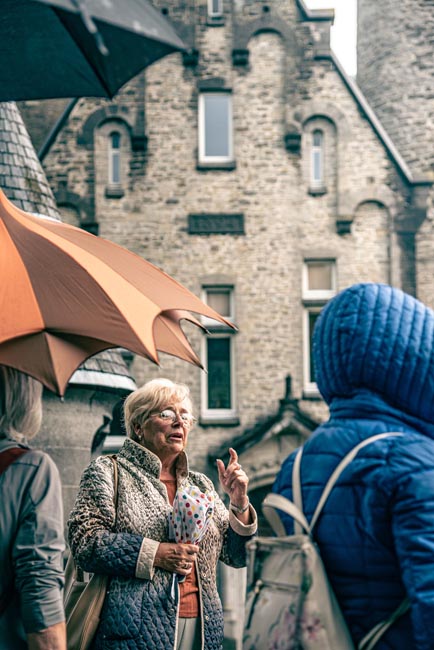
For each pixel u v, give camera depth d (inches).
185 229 714.2
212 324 700.0
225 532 145.2
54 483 116.5
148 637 128.4
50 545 112.9
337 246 715.4
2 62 141.8
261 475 668.1
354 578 97.1
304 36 738.8
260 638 96.6
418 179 721.6
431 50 792.9
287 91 733.3
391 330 103.2
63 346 118.2
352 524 97.2
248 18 739.4
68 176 718.5
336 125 729.0
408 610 94.5
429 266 715.4
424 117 781.9
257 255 711.7
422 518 92.4
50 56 140.5
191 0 741.9
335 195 721.6
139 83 728.3
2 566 112.7
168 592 131.1
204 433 681.0
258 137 727.7
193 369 694.5
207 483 147.9
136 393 145.7
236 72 735.7
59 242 127.3
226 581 584.1
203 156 729.0
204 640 135.2
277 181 721.6
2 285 119.6
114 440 660.1
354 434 101.6
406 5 804.0
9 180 546.6
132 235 714.2
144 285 131.3
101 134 724.0
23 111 857.5
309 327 709.3
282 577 97.7
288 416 668.1
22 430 120.4
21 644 112.7
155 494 138.6
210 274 708.0
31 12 132.7
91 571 130.0
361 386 104.0
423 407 102.9
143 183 719.1
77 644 128.7
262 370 693.9
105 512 134.1
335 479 99.2
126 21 94.3
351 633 96.7
